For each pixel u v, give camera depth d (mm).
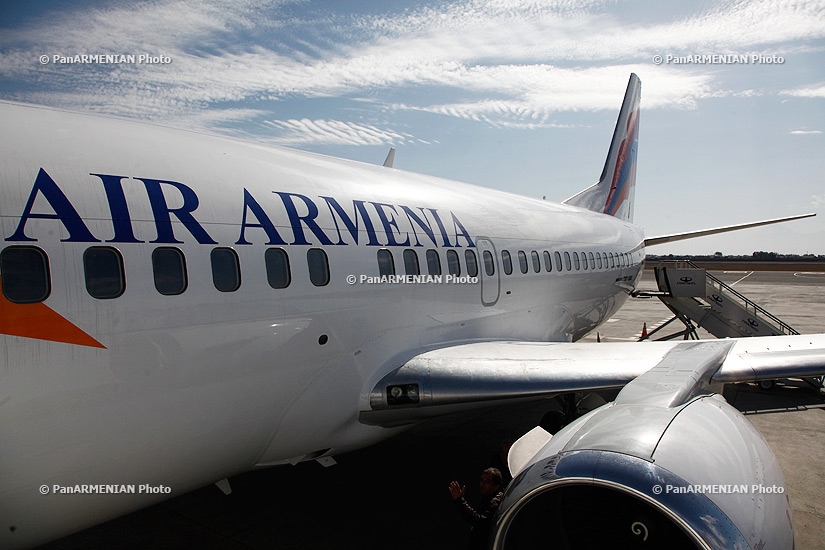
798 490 7383
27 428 3441
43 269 3494
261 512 6551
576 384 6023
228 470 4988
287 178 5504
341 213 5719
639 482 3514
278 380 4883
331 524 6285
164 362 4043
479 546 4863
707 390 5109
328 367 5355
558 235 10102
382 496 6988
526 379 6027
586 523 4293
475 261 7465
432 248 6734
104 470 3900
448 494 7066
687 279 15609
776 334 15008
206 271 4332
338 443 5812
